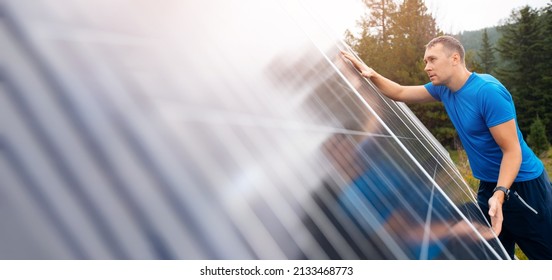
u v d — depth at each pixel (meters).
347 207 2.18
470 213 4.77
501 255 3.51
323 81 4.23
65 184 1.06
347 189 2.37
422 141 9.41
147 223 1.16
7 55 1.19
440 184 4.93
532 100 51.47
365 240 2.00
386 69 46.41
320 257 1.64
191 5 2.67
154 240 1.14
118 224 1.09
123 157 1.25
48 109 1.17
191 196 1.36
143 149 1.34
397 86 6.64
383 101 7.84
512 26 57.12
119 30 1.73
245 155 1.82
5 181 0.96
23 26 1.30
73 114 1.22
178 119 1.62
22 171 1.00
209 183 1.48
